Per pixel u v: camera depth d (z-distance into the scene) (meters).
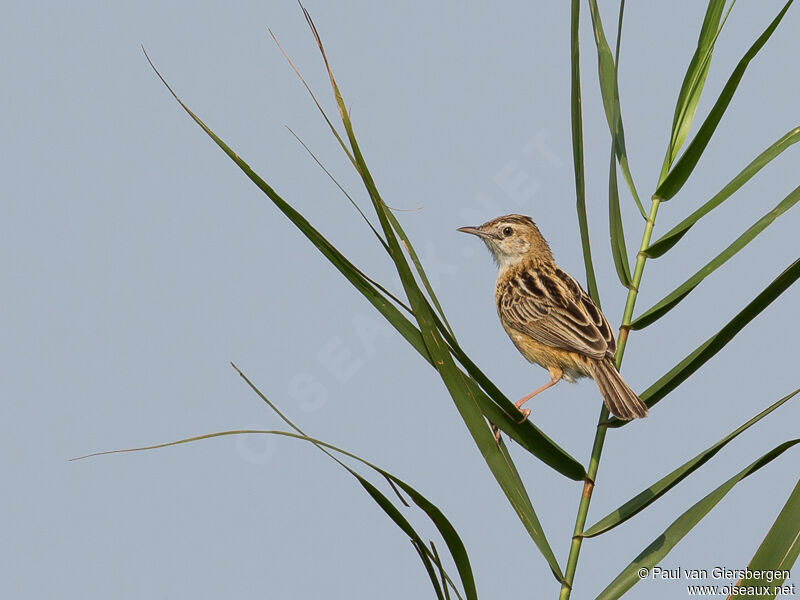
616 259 11.51
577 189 11.63
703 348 10.70
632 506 10.48
